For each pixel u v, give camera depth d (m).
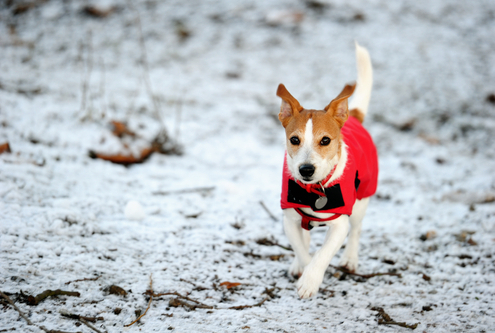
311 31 11.26
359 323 2.62
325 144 2.68
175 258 3.23
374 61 10.03
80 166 4.61
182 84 8.48
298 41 10.88
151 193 4.34
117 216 3.74
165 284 2.88
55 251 2.99
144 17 11.33
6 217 3.20
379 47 10.66
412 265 3.43
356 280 3.22
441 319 2.67
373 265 3.44
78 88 7.09
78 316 2.41
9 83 6.53
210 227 3.83
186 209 4.08
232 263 3.30
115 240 3.32
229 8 12.01
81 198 3.82
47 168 4.32
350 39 11.01
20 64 8.34
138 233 3.49
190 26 11.16
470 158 6.34
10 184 3.66
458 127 7.55
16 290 2.52
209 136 6.36
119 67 9.05
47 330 2.21
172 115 6.84
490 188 4.89
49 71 8.19
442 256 3.56
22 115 5.23
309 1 12.28
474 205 4.54
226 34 11.00
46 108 5.60
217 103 7.71
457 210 4.46
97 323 2.41
